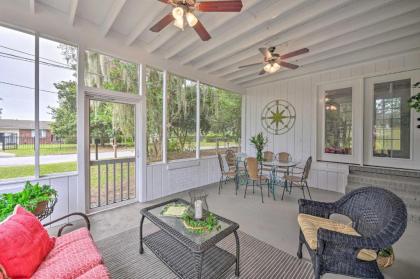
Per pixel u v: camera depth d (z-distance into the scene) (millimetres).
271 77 5180
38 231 1448
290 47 3506
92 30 3004
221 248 2174
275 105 5473
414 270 1898
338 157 4547
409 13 2658
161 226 1814
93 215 3070
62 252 1459
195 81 4801
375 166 4043
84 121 2994
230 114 5844
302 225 1905
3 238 1188
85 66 3002
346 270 1503
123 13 2822
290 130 5207
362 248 1394
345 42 3234
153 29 2299
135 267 1905
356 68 4180
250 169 3992
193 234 1673
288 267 1912
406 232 2623
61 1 2586
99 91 3121
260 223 2867
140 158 3686
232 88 5641
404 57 3662
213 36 3443
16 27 2414
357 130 4250
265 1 2543
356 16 2621
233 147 5934
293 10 2658
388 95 3912
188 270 1717
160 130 4062
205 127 5117
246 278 1769
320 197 4051
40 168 2635
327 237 1476
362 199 1932
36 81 2592
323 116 4734
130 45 3441
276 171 4875
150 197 3828
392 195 1699
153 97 3918
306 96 4918
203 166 4969
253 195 4219
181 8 1912
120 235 2477
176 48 3688
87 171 3090
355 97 4262
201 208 1875
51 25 2635
